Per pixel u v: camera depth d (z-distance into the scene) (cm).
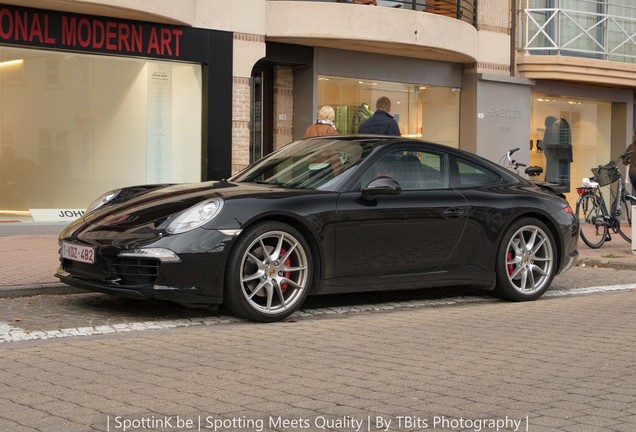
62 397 455
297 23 1493
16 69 1296
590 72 1858
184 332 644
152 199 720
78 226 716
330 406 442
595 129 2034
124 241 656
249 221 667
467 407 444
